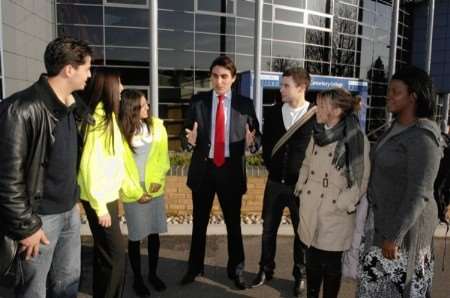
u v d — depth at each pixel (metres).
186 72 15.63
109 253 2.79
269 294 3.48
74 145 2.41
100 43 14.81
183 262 4.13
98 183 2.60
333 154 2.71
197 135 3.52
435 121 2.27
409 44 25.11
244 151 3.55
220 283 3.67
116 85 2.71
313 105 3.45
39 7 13.28
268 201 3.56
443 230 5.14
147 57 15.32
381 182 2.35
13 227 2.02
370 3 20.33
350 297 3.44
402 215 2.17
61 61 2.17
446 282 3.70
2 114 2.03
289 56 17.42
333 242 2.73
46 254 2.35
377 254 2.40
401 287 2.33
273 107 3.61
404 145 2.22
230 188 3.48
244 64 16.45
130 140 3.18
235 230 3.58
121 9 14.87
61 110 2.21
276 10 16.91
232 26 16.08
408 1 24.44
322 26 18.17
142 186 3.30
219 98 3.46
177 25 15.30
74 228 2.58
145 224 3.34
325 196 2.75
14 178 2.00
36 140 2.11
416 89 2.20
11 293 3.28
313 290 2.98
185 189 5.44
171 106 15.53
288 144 3.38
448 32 23.55
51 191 2.29
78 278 2.68
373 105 20.98
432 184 2.15
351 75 19.61
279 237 4.91
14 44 11.38
